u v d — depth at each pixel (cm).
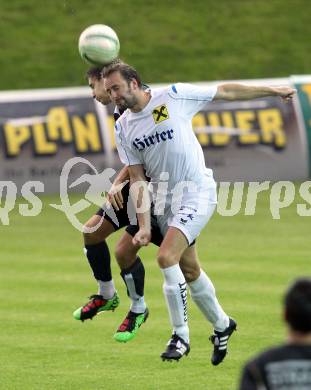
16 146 6209
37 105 6278
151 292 3772
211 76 7988
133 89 2412
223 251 4550
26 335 3195
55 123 6259
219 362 2664
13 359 2919
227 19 8625
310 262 4266
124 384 2661
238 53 8256
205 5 8738
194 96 2480
